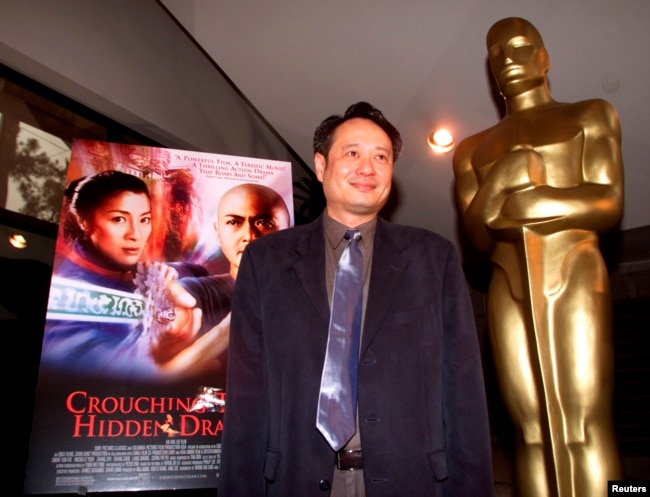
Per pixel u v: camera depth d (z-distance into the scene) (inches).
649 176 124.3
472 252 153.9
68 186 81.8
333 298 50.1
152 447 73.4
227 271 85.7
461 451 46.0
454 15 118.4
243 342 51.1
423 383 47.4
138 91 107.7
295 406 46.9
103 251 80.7
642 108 117.6
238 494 45.2
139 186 85.6
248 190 91.0
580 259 91.3
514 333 92.9
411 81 130.0
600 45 113.2
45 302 89.1
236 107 137.6
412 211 154.7
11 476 80.4
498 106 127.7
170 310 80.9
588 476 81.7
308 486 44.3
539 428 88.2
